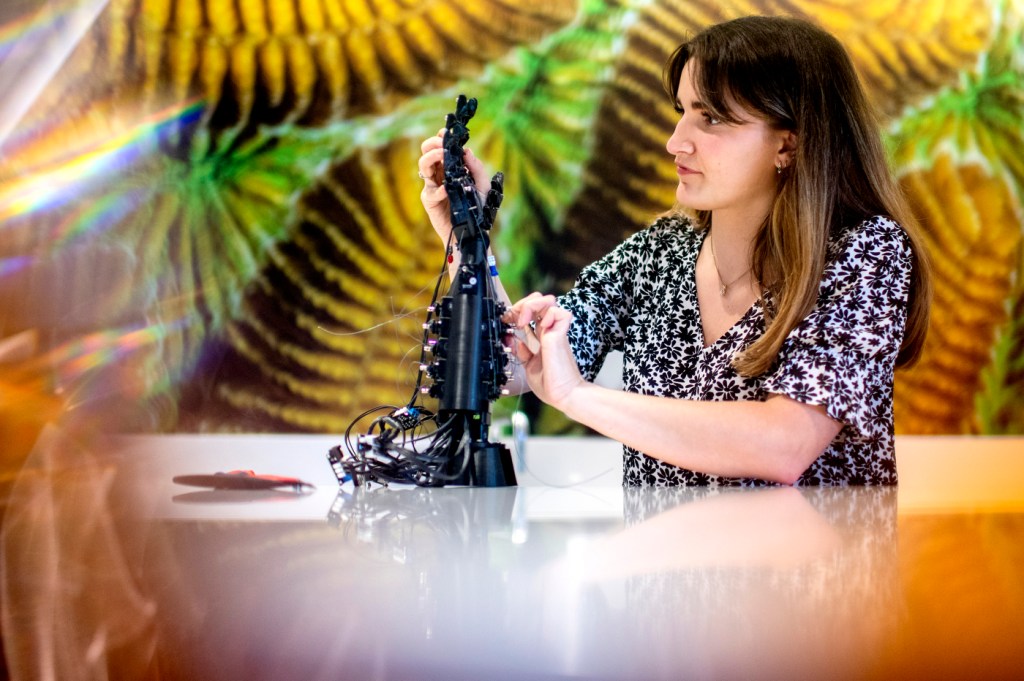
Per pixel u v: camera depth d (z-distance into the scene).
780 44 1.21
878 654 0.35
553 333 1.09
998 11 3.29
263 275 3.18
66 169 3.05
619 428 1.07
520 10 3.20
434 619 0.40
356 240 3.21
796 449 1.06
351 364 3.18
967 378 3.31
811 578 0.48
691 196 1.27
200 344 3.12
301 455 2.40
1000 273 3.31
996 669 0.33
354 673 0.33
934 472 2.48
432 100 3.21
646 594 0.44
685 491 1.02
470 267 1.03
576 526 0.69
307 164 3.20
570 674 0.33
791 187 1.20
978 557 0.54
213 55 3.19
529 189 3.21
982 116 3.31
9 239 1.99
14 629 0.47
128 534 0.64
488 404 1.04
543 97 3.21
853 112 1.23
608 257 1.50
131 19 3.16
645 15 3.20
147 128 3.15
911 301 1.23
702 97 1.22
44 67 3.09
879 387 1.17
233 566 0.52
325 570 0.50
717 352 1.30
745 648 0.35
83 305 1.61
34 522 0.69
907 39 3.29
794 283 1.16
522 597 0.43
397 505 0.83
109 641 0.42
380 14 3.19
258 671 0.35
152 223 3.12
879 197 1.24
